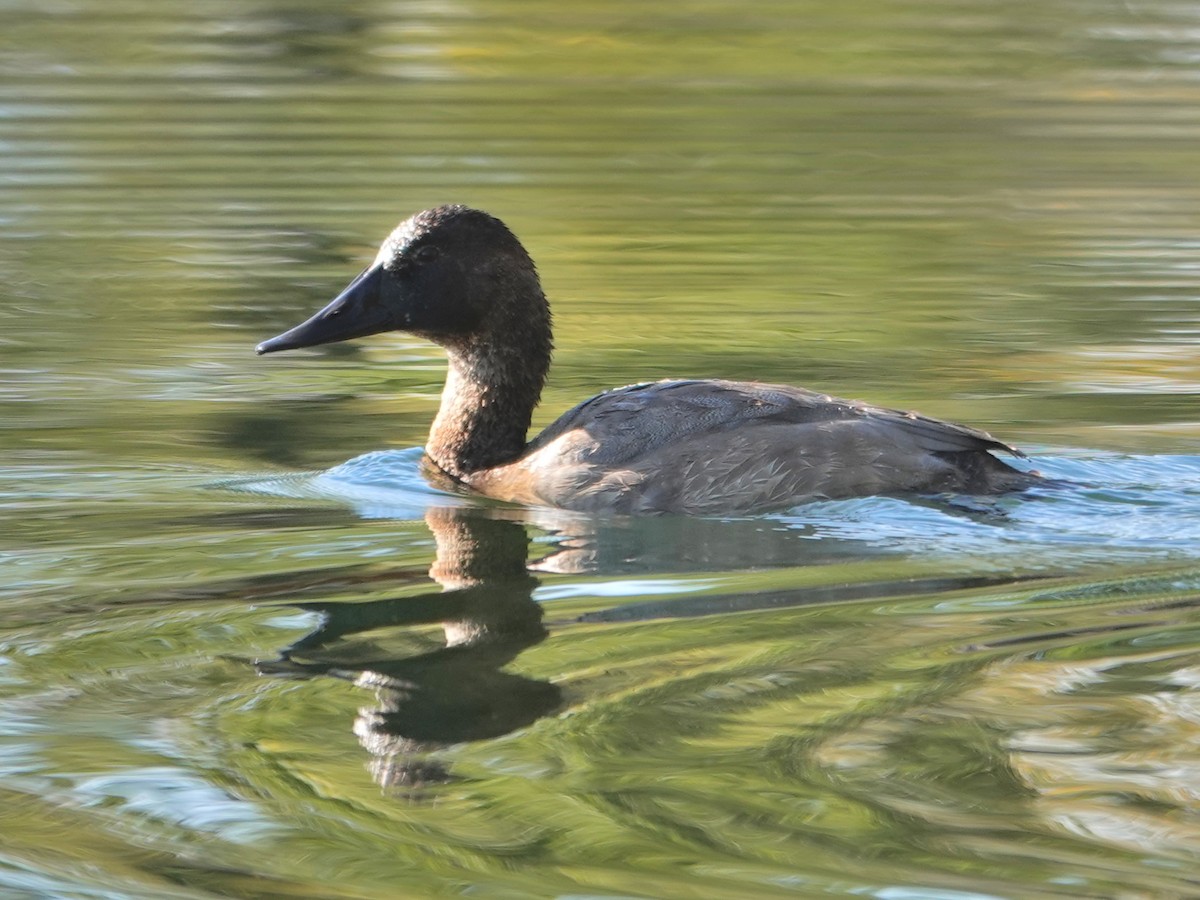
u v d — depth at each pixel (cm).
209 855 638
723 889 600
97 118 2547
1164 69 2864
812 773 687
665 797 671
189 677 825
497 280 1318
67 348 1608
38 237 1997
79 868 630
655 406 1203
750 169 2330
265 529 1109
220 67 2864
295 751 730
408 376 1562
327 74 2833
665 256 1942
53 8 3250
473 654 850
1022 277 1841
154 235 2006
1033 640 846
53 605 945
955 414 1381
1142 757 696
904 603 918
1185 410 1384
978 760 695
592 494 1164
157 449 1312
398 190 2195
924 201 2167
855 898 591
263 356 1603
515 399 1317
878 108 2652
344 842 643
